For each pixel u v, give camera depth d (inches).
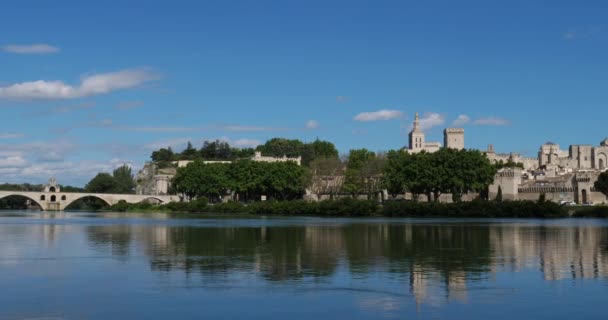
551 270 2290.8
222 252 2942.9
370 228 4945.9
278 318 1562.5
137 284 2009.1
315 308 1662.2
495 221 6240.2
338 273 2225.6
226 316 1583.4
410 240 3614.7
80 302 1744.6
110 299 1779.0
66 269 2351.1
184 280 2081.7
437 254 2822.3
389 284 1996.8
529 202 7258.9
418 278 2112.5
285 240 3656.5
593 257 2691.9
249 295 1824.6
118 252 2957.7
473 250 3002.0
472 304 1704.0
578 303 1713.8
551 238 3725.4
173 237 3937.0
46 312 1635.1
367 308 1662.2
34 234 4254.4
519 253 2859.3
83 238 3848.4
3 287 1966.0
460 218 7155.5
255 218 7711.6
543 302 1727.4
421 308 1662.2
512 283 2016.5
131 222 6476.4
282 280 2075.5
